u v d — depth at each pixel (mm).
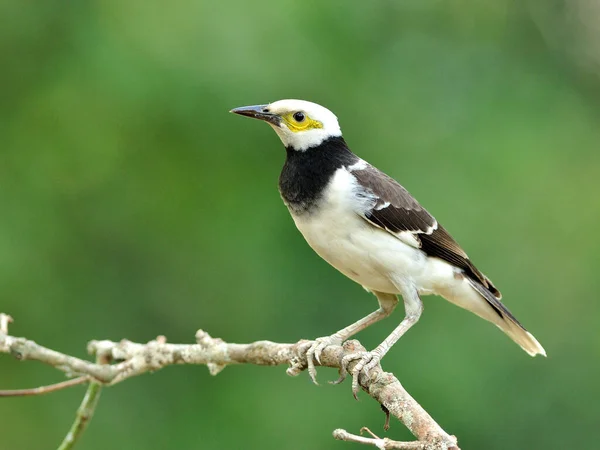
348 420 12859
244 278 13625
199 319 13672
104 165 14000
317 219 8656
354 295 13477
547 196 14703
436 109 15383
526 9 18453
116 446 13008
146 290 13852
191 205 13961
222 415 13227
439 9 16547
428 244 8867
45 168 13977
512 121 15875
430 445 6113
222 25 13086
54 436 13125
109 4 13523
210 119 13234
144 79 13008
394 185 8914
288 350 8109
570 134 16438
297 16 13719
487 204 14289
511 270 14031
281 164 13867
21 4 13781
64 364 8023
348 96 14102
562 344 13867
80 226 13930
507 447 12984
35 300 13305
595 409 13586
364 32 14711
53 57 13742
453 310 13492
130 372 8406
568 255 14438
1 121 13977
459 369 13031
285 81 13305
